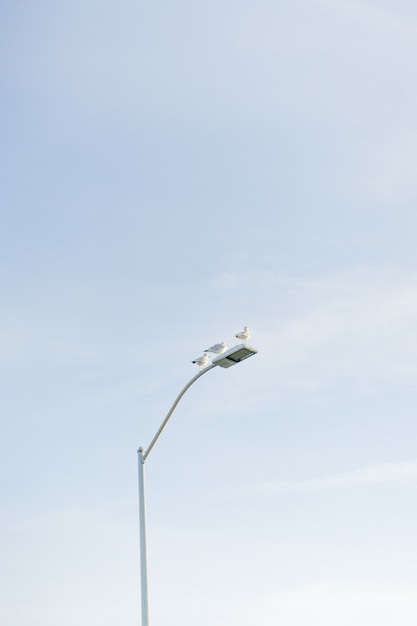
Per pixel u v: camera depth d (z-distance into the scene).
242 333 19.70
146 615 19.80
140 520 21.09
